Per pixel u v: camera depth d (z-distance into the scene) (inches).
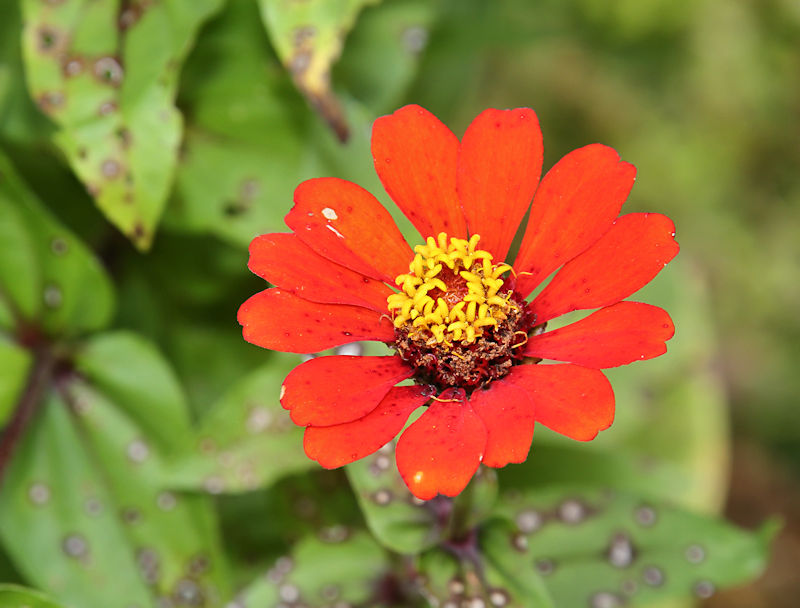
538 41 15.6
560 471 14.1
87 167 12.3
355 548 12.6
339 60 14.0
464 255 11.2
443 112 15.9
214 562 12.8
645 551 12.7
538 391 10.6
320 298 11.0
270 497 13.2
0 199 12.4
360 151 13.0
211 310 14.3
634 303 10.7
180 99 13.3
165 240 14.2
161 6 12.4
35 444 12.8
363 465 11.7
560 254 11.1
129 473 12.9
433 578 11.6
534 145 11.2
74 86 12.3
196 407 14.3
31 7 12.3
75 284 12.8
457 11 15.3
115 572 12.7
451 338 11.1
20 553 12.6
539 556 12.7
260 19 13.0
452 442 10.4
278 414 12.4
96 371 12.9
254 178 13.4
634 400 14.6
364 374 10.9
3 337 12.9
